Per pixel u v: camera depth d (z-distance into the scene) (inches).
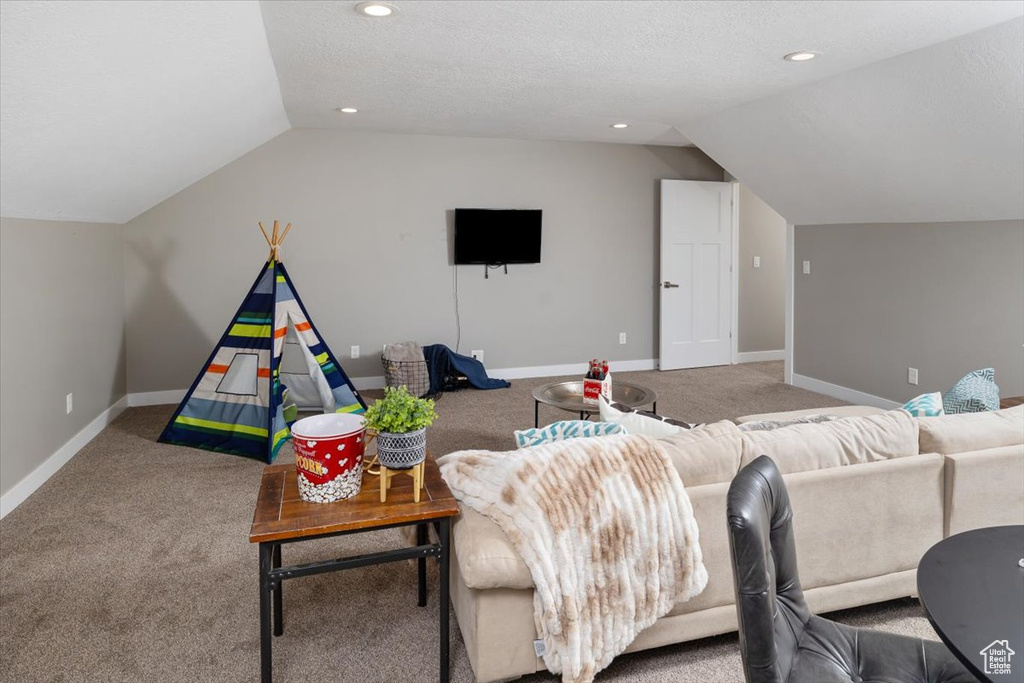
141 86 108.9
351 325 230.5
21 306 135.0
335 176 223.3
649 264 264.7
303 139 219.3
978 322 167.3
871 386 202.4
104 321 187.2
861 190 183.6
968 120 136.5
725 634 88.6
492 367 248.4
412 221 232.8
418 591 96.1
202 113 142.5
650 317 267.3
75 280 164.7
